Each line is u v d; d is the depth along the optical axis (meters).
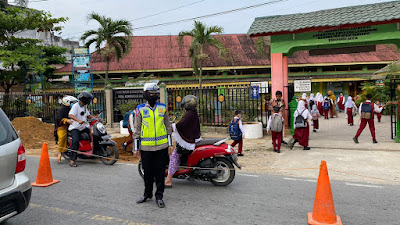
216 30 22.36
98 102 17.00
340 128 14.67
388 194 5.23
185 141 5.50
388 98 20.16
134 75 29.20
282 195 5.25
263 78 27.77
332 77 28.31
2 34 24.62
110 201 5.05
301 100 9.41
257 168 7.36
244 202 4.92
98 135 7.90
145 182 4.88
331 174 6.61
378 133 12.43
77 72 21.47
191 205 4.82
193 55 23.11
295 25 11.80
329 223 3.96
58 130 8.04
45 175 6.10
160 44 31.25
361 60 27.91
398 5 11.20
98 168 7.53
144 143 4.68
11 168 3.66
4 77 24.62
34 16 24.52
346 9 12.27
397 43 11.23
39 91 25.73
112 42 24.20
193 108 5.59
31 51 23.59
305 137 9.38
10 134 3.82
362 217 4.25
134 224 4.12
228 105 13.95
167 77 28.95
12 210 3.57
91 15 23.09
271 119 9.19
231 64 27.52
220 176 5.89
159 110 4.74
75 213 4.55
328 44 11.59
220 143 5.83
